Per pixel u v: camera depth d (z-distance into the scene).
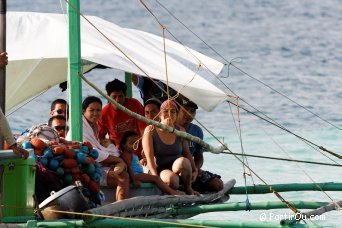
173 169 41.44
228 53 137.62
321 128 77.19
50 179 33.88
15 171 32.31
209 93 44.72
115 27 48.62
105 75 105.81
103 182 38.12
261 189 45.84
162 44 50.94
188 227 31.11
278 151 67.75
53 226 30.97
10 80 49.28
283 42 147.25
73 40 38.59
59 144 34.88
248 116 83.81
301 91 101.50
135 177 40.09
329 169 61.53
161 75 42.66
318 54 134.25
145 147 41.31
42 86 50.81
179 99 47.28
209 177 44.69
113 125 45.09
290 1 197.00
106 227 31.69
